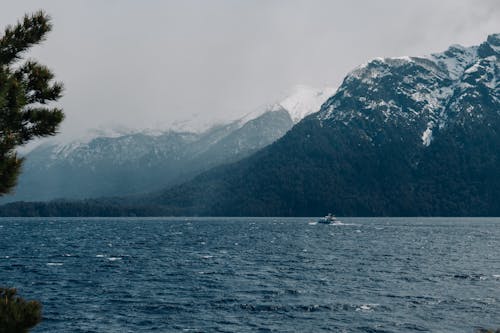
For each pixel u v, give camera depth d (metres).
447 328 47.97
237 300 60.75
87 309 55.97
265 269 89.56
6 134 17.25
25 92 17.84
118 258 108.81
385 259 106.69
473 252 122.88
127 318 52.06
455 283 73.50
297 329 47.88
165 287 70.06
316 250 128.62
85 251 126.38
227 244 149.25
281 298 61.91
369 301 60.00
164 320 51.28
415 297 62.31
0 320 16.42
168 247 138.75
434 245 145.50
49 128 18.48
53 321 50.66
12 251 126.06
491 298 61.53
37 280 76.44
